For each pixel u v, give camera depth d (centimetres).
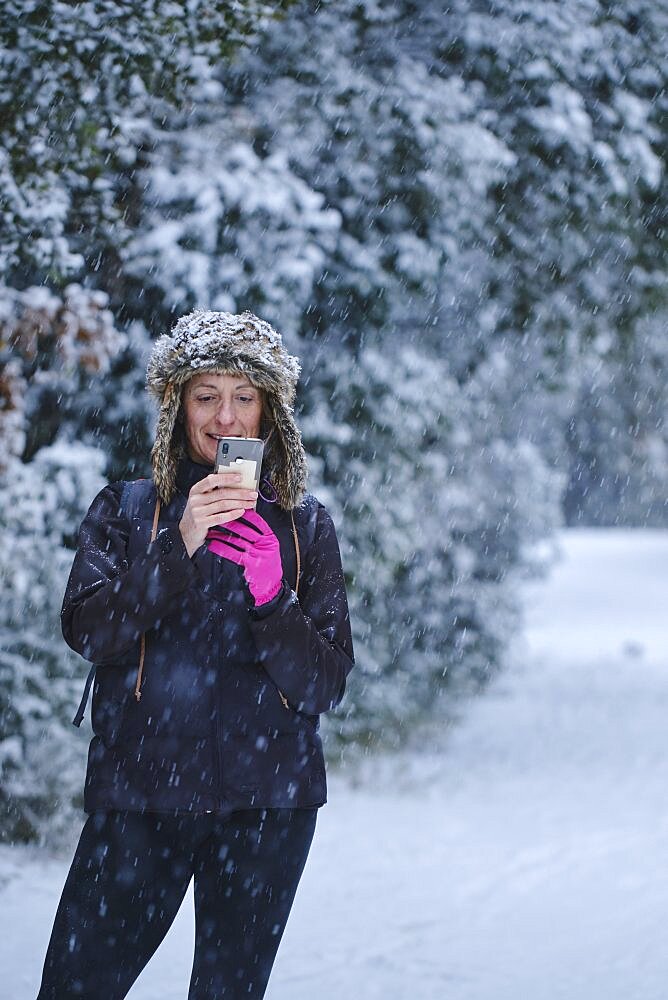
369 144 1171
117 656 356
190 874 370
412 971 677
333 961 699
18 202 783
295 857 368
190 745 359
